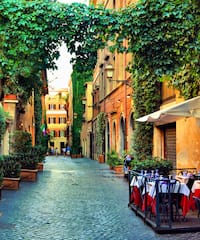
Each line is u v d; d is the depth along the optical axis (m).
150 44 8.59
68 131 82.06
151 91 19.36
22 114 27.48
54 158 57.91
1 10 8.18
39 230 9.10
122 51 8.63
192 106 11.29
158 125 19.22
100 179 21.31
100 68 40.94
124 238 8.37
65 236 8.55
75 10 8.33
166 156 18.62
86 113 57.66
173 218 9.95
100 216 10.73
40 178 21.53
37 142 39.84
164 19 8.48
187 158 14.96
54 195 14.74
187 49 8.58
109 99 34.97
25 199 13.63
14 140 22.64
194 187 10.30
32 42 8.26
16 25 8.20
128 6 8.58
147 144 19.77
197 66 11.17
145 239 8.28
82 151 64.88
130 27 8.48
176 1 8.42
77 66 8.61
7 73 8.67
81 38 8.45
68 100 83.88
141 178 10.83
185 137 15.19
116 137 30.56
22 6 8.18
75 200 13.52
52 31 8.28
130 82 22.78
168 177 11.16
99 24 8.41
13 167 16.30
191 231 8.92
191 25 8.46
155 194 9.45
